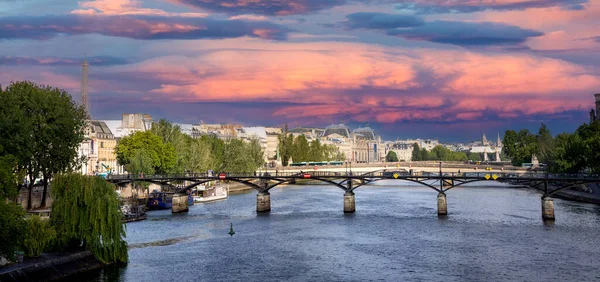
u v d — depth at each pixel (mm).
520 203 164000
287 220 129875
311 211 147500
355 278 79500
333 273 82062
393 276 80438
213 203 171000
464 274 81250
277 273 82125
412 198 182625
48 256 79000
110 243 83688
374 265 86375
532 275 80438
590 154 173125
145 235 109875
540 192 198875
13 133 107750
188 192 165750
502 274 81125
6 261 73875
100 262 83125
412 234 110250
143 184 167375
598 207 150625
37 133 115812
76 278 77312
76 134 127375
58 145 119750
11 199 105562
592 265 85375
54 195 82312
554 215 132875
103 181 85250
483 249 96188
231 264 86938
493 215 136250
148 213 144625
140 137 175750
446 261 88375
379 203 166125
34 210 115875
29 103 117188
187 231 114500
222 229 117062
